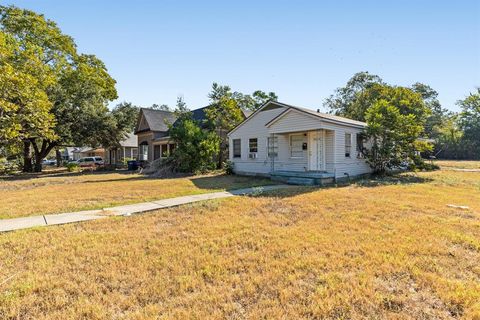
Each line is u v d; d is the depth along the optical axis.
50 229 5.43
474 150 34.81
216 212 6.73
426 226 5.19
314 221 5.75
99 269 3.60
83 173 22.48
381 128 13.96
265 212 6.67
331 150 12.84
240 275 3.39
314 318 2.52
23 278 3.33
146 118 26.64
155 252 4.16
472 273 3.36
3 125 14.38
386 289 2.99
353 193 9.19
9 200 9.06
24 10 18.55
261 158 15.85
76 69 22.12
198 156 17.95
